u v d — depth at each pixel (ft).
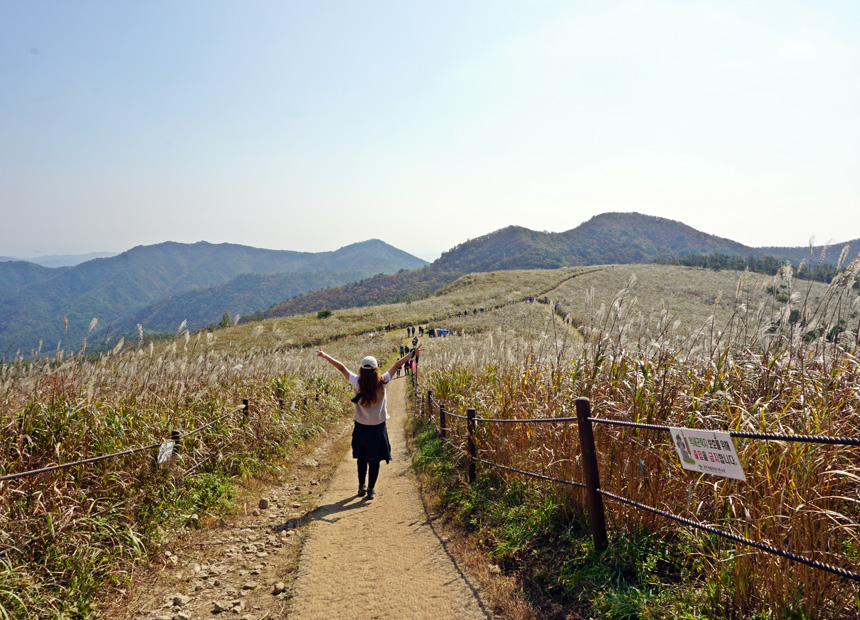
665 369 13.37
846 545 8.39
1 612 9.42
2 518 11.18
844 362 11.35
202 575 13.03
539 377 19.26
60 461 13.83
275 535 15.99
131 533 13.10
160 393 22.88
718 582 8.79
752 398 12.18
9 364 17.75
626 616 9.09
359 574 12.51
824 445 8.68
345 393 58.03
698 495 10.66
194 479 18.52
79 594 11.00
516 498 16.07
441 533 14.98
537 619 9.71
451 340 106.73
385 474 24.49
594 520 11.40
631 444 12.19
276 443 27.17
